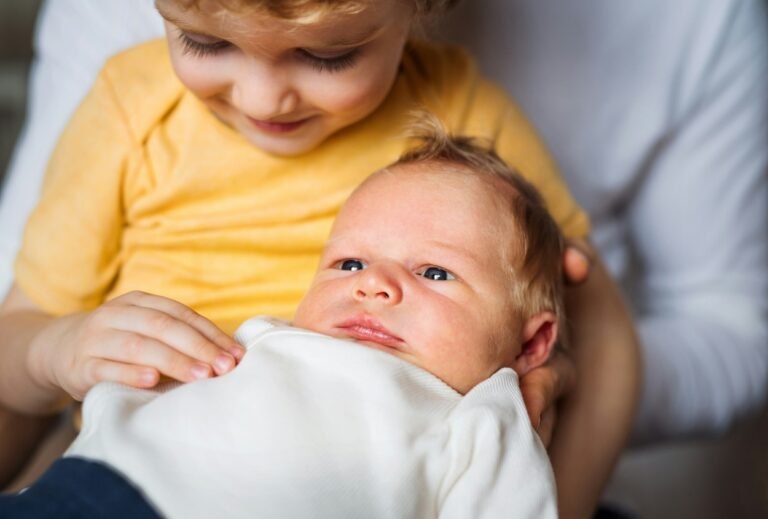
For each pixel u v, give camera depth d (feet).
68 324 2.99
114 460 2.30
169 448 2.34
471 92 3.61
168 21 2.70
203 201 3.37
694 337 4.51
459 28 4.44
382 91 2.99
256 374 2.49
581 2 4.45
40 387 3.09
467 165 3.07
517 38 4.46
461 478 2.43
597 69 4.50
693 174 4.68
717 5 4.51
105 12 4.08
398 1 2.76
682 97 4.57
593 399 3.47
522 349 3.02
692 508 5.92
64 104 4.05
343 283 2.79
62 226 3.34
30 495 2.27
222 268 3.35
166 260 3.36
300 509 2.27
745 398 4.46
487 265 2.84
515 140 3.63
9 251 3.94
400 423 2.43
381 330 2.69
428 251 2.81
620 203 4.83
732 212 4.73
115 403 2.50
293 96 2.83
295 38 2.63
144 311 2.72
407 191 2.93
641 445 4.41
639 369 3.67
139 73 3.49
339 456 2.35
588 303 3.70
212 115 3.36
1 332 3.25
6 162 6.65
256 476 2.29
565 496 3.22
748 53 4.63
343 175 3.36
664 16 4.48
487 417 2.50
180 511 2.22
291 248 3.35
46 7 4.34
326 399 2.46
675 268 4.86
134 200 3.40
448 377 2.69
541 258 2.98
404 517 2.31
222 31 2.62
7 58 6.98
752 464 6.11
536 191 3.26
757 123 4.72
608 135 4.58
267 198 3.35
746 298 4.76
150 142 3.39
